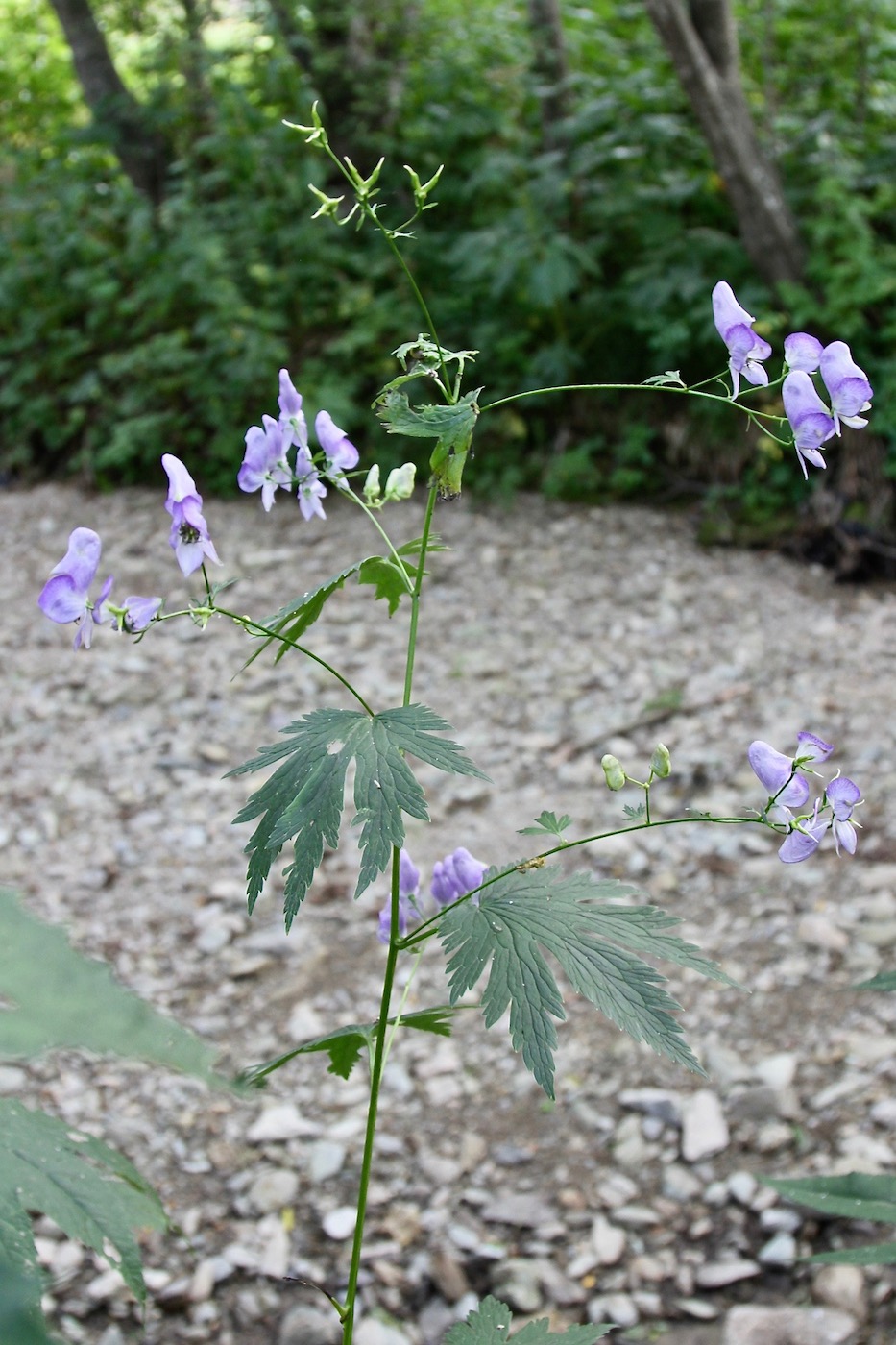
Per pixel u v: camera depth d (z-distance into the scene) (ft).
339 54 26.94
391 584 5.68
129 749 17.67
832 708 16.84
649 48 26.32
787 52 25.61
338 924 13.94
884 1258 6.60
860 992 11.81
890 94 25.44
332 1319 9.16
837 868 13.69
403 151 26.25
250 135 26.81
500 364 24.63
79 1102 11.46
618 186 24.43
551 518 23.07
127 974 13.32
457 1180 10.48
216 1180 10.61
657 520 22.67
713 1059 11.38
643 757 16.31
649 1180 10.25
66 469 27.22
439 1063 11.85
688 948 4.98
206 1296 9.40
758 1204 9.75
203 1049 2.26
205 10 28.84
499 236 23.49
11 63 35.17
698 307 22.95
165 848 15.51
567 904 5.13
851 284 21.71
